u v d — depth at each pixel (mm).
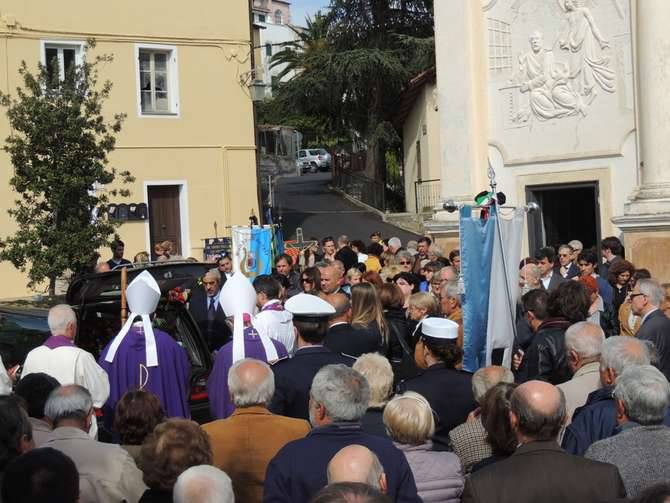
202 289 11320
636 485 4441
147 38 24234
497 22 15898
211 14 25047
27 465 3611
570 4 15031
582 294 7184
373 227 33906
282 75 46781
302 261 20531
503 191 15961
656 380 4645
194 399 8609
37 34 22859
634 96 14336
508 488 4207
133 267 9289
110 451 5109
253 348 7203
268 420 5316
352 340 7551
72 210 16094
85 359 7156
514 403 4414
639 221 13438
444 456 5035
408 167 35438
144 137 24250
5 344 8875
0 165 22156
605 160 14766
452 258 12867
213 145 25141
